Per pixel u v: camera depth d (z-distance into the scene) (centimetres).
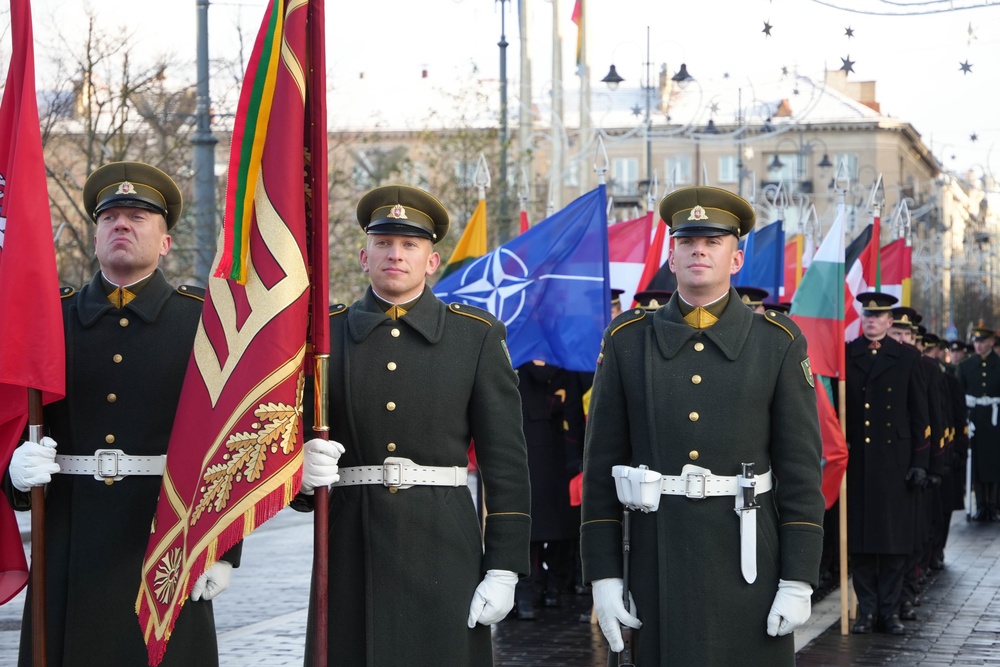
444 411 569
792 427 568
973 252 5344
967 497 2292
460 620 555
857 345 1093
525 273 1051
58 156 2153
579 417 1073
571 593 1196
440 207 587
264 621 1065
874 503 1041
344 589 560
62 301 592
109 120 2353
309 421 570
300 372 523
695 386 569
